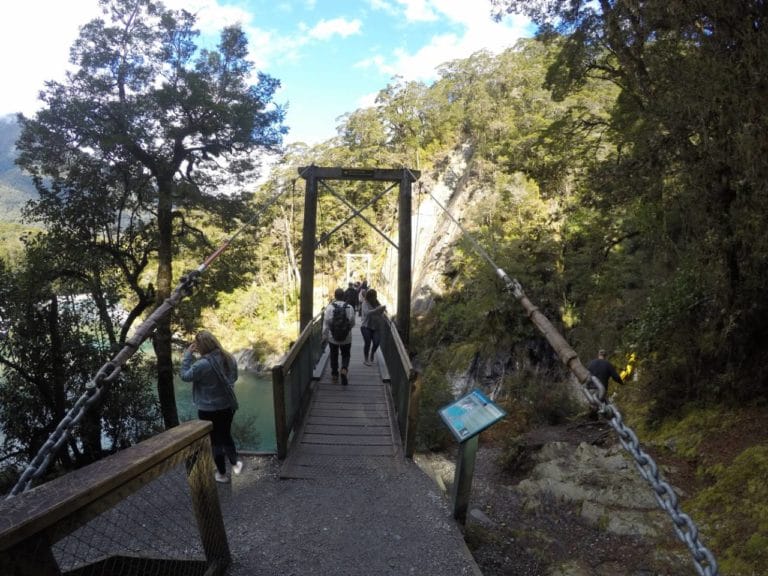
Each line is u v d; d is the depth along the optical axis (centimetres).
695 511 593
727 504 575
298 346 627
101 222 1556
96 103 1401
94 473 202
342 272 5619
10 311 1177
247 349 4678
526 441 1004
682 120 751
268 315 5128
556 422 1323
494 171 3675
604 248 1519
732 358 813
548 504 679
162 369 1534
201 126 1507
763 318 790
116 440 1346
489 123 3891
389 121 5334
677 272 996
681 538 148
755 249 725
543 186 1355
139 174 1523
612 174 953
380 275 5144
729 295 809
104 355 1280
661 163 873
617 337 1372
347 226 5456
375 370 900
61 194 1540
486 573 477
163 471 243
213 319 5038
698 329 909
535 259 2055
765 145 614
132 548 317
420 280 4097
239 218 1750
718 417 782
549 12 1082
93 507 189
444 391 1312
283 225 5262
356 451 555
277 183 5022
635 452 176
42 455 254
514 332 2061
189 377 453
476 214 2844
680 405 880
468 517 631
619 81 1117
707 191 790
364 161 5219
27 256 1361
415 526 407
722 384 809
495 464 1022
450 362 2580
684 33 751
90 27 1393
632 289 1511
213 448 473
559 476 746
